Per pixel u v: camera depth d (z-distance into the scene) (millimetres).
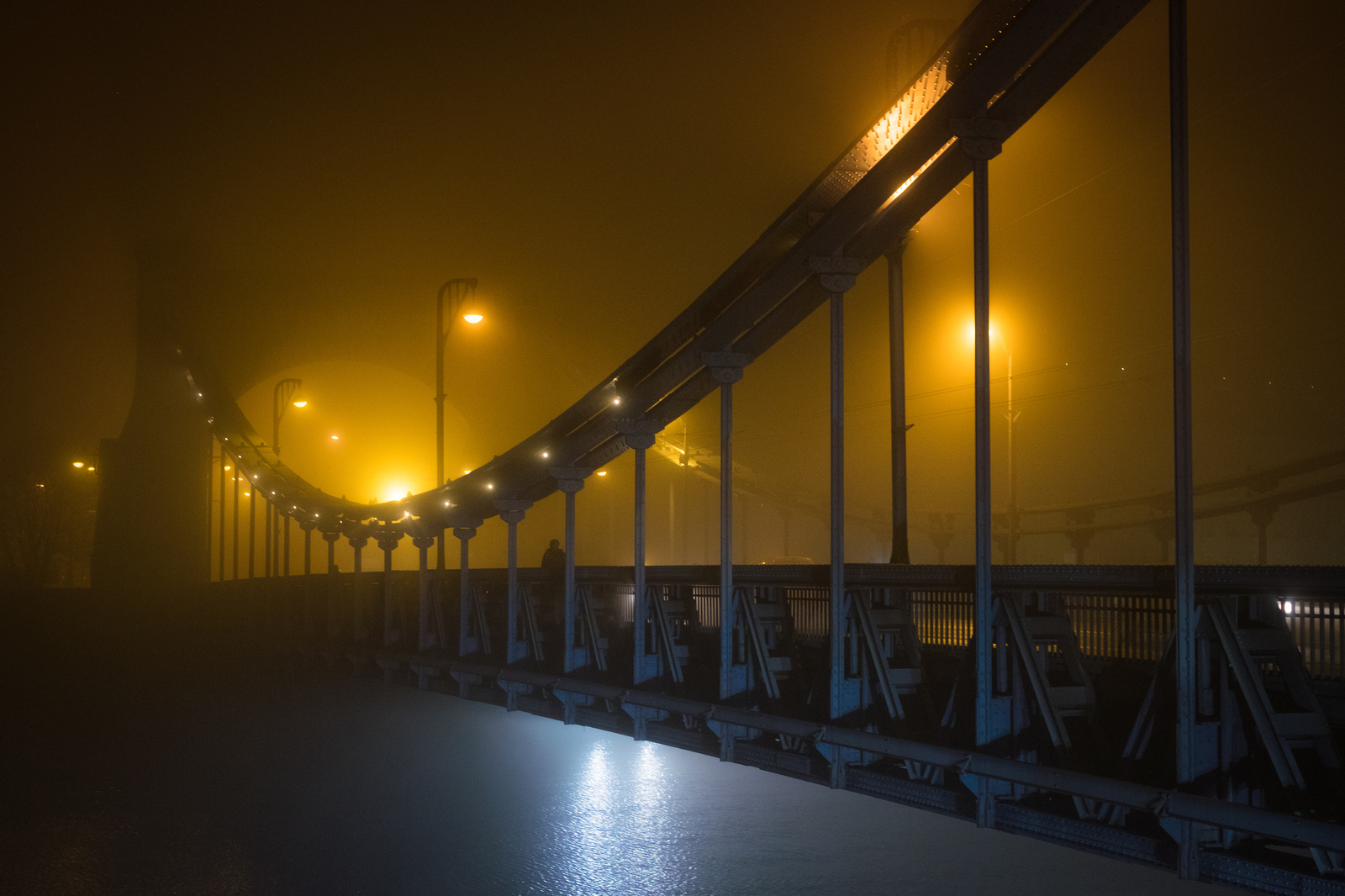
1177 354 7613
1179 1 7578
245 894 9039
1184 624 7609
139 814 12062
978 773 9141
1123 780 8211
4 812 12227
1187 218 7617
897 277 14781
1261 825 6848
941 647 11109
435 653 23078
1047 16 8352
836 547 11234
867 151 10891
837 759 11148
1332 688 7711
